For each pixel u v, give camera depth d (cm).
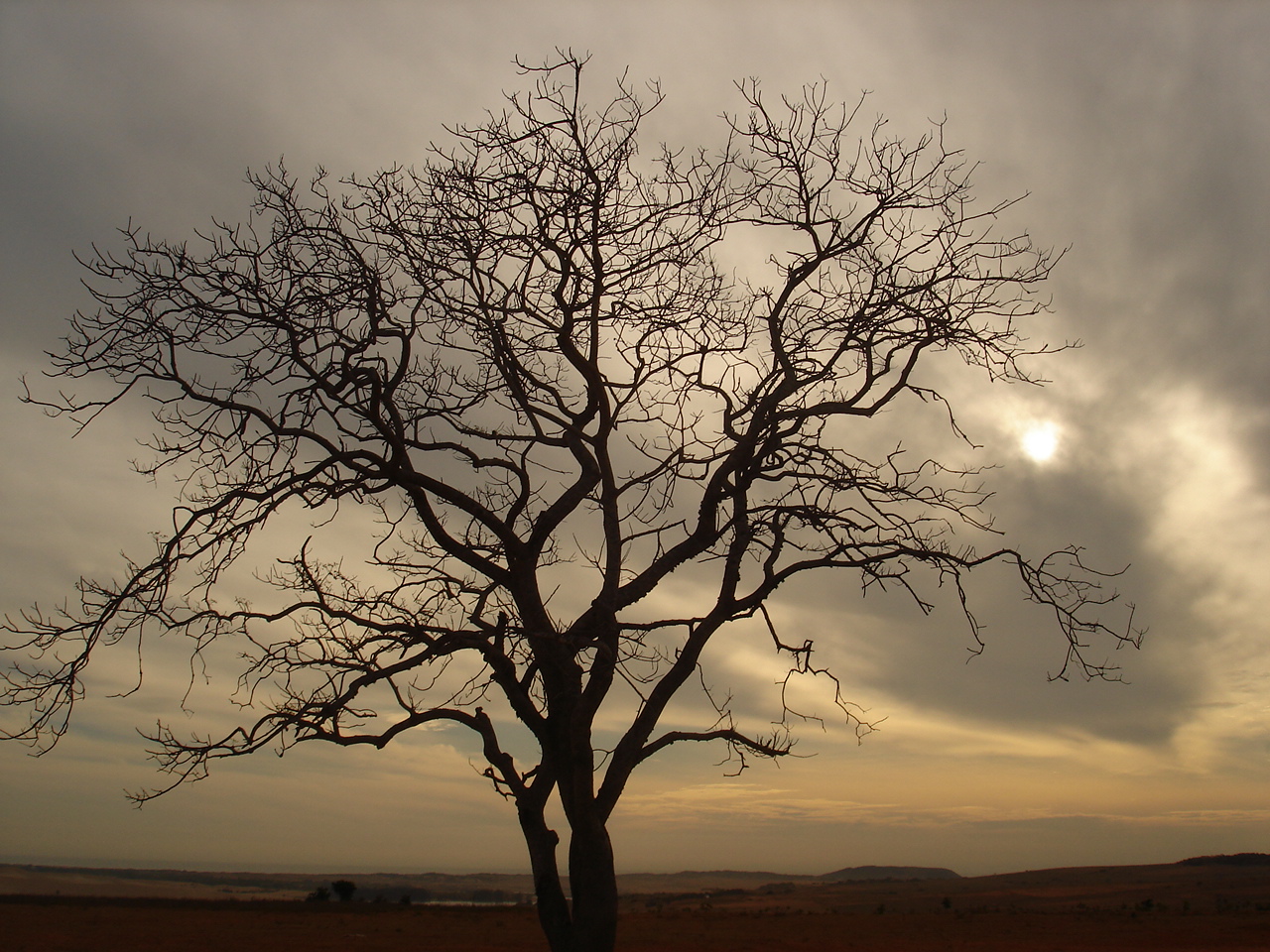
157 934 3133
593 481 1185
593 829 970
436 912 4475
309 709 977
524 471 1150
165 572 973
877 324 1123
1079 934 3494
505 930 3638
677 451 1159
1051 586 1053
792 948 3014
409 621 1059
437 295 1109
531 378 1168
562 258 1116
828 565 1096
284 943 2978
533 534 1145
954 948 3003
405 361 1058
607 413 1162
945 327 1094
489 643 1060
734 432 1161
